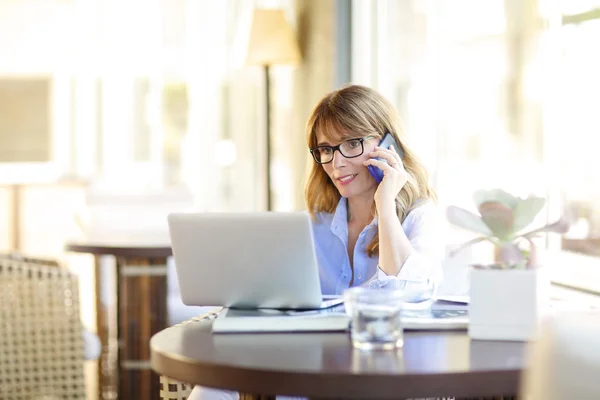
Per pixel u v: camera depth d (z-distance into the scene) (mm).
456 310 2273
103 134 9836
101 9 9859
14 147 10133
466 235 3689
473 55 3992
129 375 4297
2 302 3562
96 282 4746
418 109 4645
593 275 3031
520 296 1938
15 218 8719
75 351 3637
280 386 1678
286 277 2223
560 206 3283
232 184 8961
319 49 5926
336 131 2803
